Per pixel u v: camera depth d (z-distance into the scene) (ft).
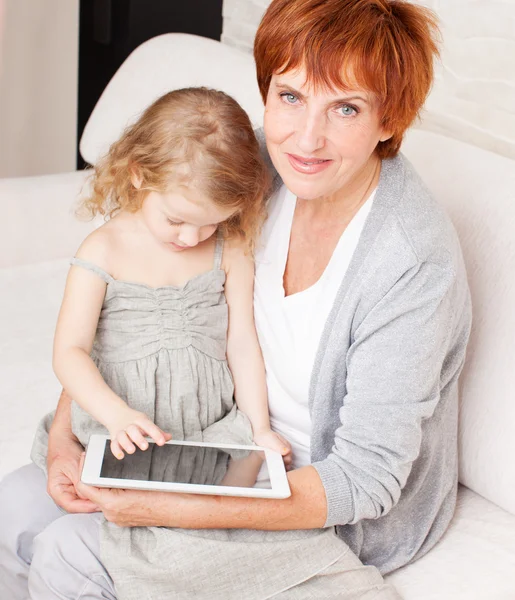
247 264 4.50
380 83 3.64
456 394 4.39
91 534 3.92
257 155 4.24
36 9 10.07
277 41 3.69
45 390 5.42
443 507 4.45
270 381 4.47
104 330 4.33
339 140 3.75
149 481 3.69
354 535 4.17
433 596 4.06
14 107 10.53
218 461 3.89
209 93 4.23
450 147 4.96
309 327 4.20
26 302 6.35
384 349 3.89
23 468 4.47
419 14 3.74
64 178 7.18
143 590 3.70
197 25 8.68
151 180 4.06
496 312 4.44
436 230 3.97
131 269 4.28
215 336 4.42
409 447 3.89
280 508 3.82
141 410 4.25
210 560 3.76
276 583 3.81
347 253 4.10
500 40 5.49
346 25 3.54
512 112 5.53
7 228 6.85
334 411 4.18
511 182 4.60
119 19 8.98
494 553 4.31
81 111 10.02
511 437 4.36
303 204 4.31
